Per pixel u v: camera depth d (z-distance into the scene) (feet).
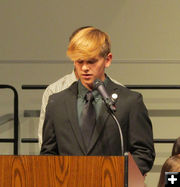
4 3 36.83
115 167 15.88
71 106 21.62
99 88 19.35
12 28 36.68
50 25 36.65
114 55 36.47
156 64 36.47
